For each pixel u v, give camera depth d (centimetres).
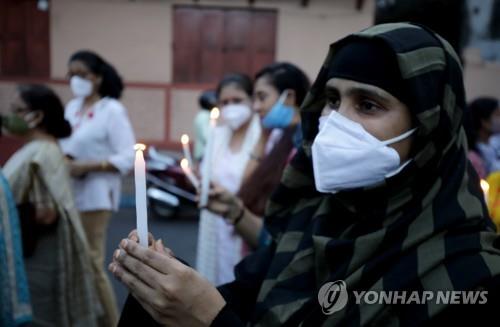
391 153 104
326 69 120
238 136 279
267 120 240
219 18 943
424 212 101
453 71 106
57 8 923
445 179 103
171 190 664
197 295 92
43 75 938
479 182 112
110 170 335
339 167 108
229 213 180
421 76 100
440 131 103
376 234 102
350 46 109
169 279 91
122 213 713
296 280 115
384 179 106
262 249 141
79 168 328
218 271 261
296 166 132
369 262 101
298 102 243
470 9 948
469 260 93
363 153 105
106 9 925
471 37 959
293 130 214
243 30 947
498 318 89
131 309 111
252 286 133
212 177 271
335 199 117
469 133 313
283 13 938
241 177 262
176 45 945
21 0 920
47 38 931
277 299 113
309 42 945
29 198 268
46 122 280
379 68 103
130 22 931
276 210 139
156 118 955
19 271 225
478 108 396
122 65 941
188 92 951
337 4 928
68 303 279
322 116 120
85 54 345
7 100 927
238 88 278
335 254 108
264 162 213
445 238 97
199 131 546
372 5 920
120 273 95
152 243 99
